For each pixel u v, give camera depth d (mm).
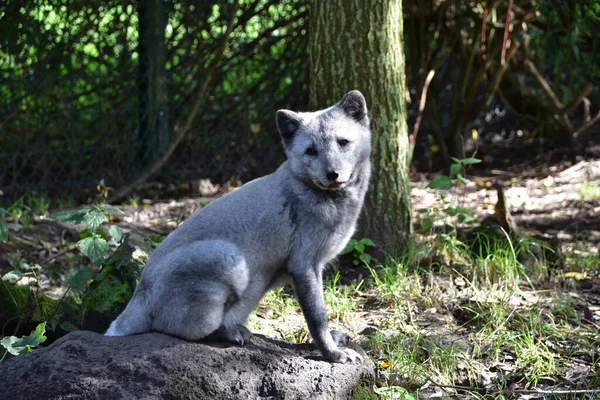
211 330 3770
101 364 3523
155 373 3506
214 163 9000
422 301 5270
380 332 4754
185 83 8609
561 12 9414
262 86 9062
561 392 4027
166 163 8711
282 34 8945
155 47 8211
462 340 4730
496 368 4434
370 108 5715
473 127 10312
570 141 9656
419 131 9820
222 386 3607
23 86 7750
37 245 6480
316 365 3801
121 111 8266
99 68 8016
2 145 7844
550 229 7008
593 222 7129
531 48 9820
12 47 7562
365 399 3865
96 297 4879
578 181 8430
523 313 5062
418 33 9180
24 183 8109
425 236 6445
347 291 5375
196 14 8367
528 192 8211
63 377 3447
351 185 4043
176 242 3857
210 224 3840
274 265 3939
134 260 4945
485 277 5590
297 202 3904
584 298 5434
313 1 5762
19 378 3494
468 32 9281
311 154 3912
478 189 8492
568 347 4648
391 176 5848
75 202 8086
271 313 5148
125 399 3406
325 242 3939
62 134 8086
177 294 3719
